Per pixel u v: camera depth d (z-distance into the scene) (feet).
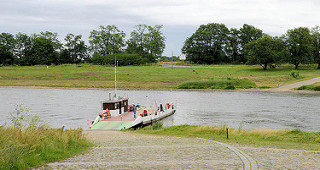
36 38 567.59
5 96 221.25
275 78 324.19
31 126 69.26
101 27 586.04
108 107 121.90
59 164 38.37
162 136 79.71
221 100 202.18
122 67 469.98
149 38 590.55
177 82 313.12
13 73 377.50
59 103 185.68
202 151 50.24
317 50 421.18
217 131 84.12
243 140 68.44
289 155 46.50
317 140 67.72
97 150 51.98
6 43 542.16
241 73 372.58
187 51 582.35
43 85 302.86
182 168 36.91
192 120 130.72
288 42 415.03
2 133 47.91
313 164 39.65
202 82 290.76
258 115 142.20
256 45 405.18
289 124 118.52
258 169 36.60
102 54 573.74
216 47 576.20
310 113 145.38
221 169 36.37
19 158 35.96
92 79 341.41
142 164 39.27
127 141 67.97
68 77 354.74
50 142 49.03
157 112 132.46
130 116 123.13
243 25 581.53
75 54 595.88
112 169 36.27
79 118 134.82
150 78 338.13
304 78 324.80
